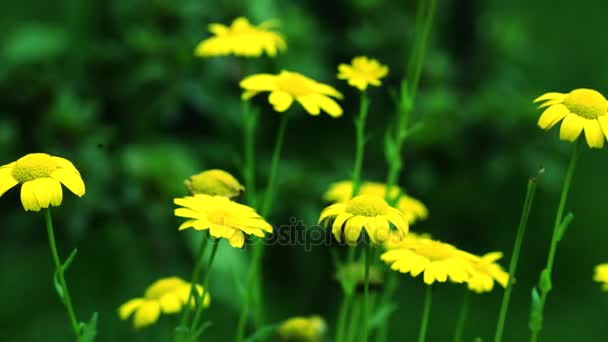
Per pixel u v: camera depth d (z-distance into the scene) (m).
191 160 1.74
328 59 1.88
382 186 1.26
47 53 1.77
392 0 1.93
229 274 1.66
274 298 1.89
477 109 1.83
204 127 1.81
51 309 1.92
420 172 1.80
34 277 2.05
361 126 1.15
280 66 1.72
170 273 1.75
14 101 1.60
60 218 1.64
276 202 1.69
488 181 1.94
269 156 1.88
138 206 1.62
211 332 1.85
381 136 1.90
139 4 1.77
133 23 1.78
